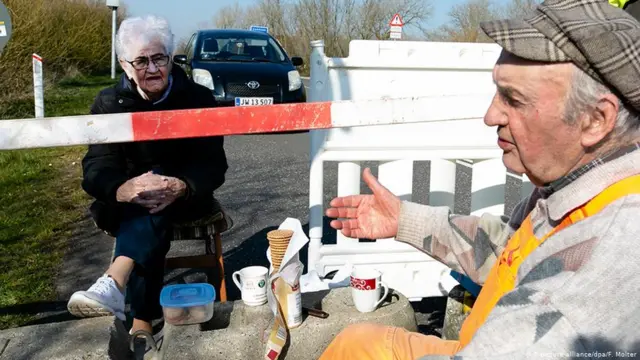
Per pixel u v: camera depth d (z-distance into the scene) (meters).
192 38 11.35
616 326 0.93
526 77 1.11
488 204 3.19
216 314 2.43
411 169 3.09
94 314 2.34
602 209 1.06
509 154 1.25
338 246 3.14
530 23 1.10
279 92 9.66
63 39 17.52
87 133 2.04
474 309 1.38
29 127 2.00
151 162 2.92
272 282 2.29
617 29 1.04
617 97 1.06
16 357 2.08
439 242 1.79
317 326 2.34
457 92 3.09
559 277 0.99
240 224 5.17
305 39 35.91
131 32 2.75
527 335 0.96
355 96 2.98
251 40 10.65
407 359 1.47
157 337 2.82
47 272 4.01
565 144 1.13
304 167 7.62
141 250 2.59
